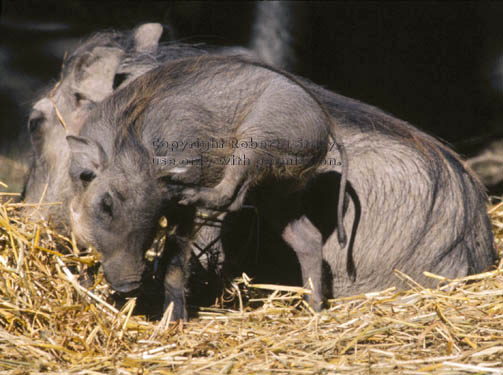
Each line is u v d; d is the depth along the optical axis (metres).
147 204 13.07
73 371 12.38
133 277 13.34
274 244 17.58
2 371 12.29
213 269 17.06
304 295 15.94
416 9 33.88
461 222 17.92
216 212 15.23
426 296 15.41
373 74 34.22
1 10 34.62
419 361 12.69
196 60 14.81
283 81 14.75
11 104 28.83
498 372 12.22
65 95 17.19
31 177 18.27
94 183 13.32
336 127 15.38
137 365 12.73
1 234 15.43
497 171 29.45
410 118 33.72
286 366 12.59
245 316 15.31
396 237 17.53
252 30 33.41
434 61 34.12
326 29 33.97
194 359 12.96
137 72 17.33
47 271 14.97
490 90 33.31
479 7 33.44
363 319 14.54
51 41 32.97
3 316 13.80
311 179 15.91
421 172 17.69
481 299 15.43
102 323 13.63
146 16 34.06
